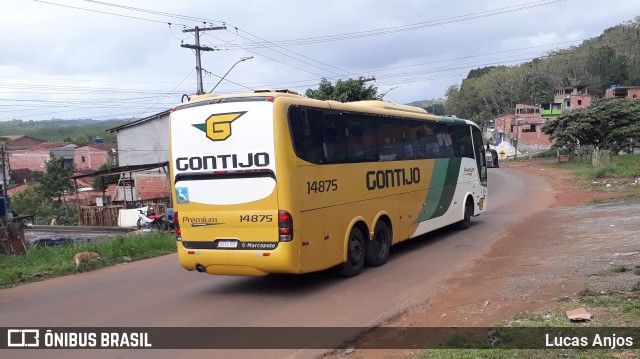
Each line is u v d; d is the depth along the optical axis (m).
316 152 8.88
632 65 90.75
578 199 22.81
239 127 8.40
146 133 41.50
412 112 12.88
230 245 8.55
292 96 8.67
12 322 7.66
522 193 28.67
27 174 57.25
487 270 9.43
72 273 11.54
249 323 7.15
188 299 8.67
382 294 8.38
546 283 7.83
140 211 31.94
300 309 7.75
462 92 118.44
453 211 14.57
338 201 9.41
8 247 21.36
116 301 8.72
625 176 30.84
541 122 84.81
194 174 8.79
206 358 5.89
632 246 9.99
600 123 47.94
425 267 10.34
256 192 8.31
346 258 9.58
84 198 45.47
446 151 14.28
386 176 11.12
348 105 9.96
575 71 98.94
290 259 8.18
